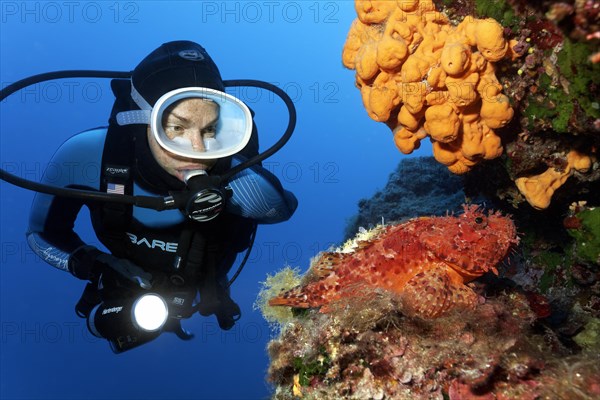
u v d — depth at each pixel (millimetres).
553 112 750
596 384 545
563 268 1060
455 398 572
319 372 629
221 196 819
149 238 912
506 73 769
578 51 599
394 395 589
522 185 876
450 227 638
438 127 743
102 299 902
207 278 930
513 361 569
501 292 711
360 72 775
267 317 949
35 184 769
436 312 589
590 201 958
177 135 815
